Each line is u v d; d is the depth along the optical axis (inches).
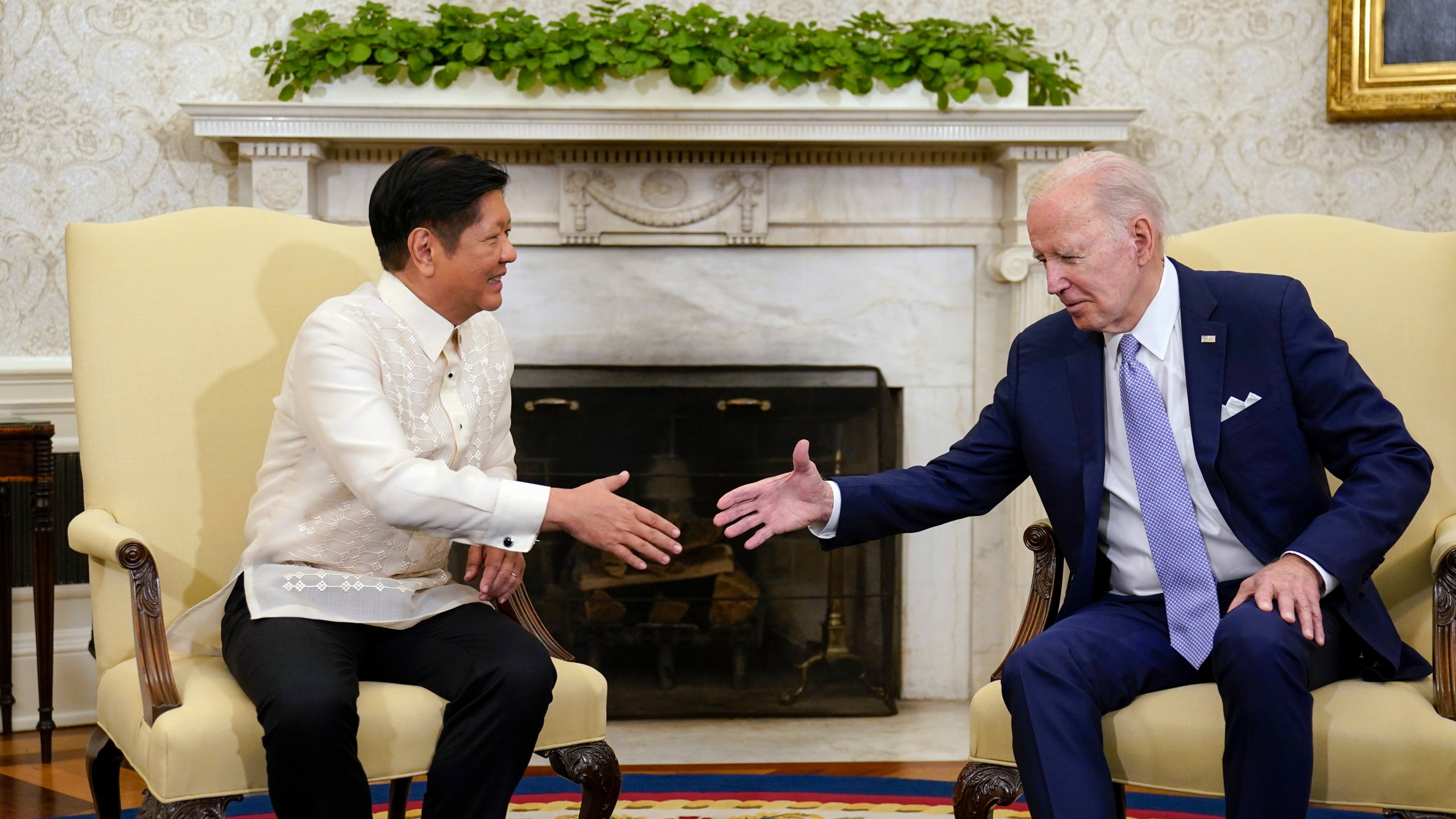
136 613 65.4
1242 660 60.7
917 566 139.9
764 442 132.0
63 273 133.2
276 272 84.3
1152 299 71.9
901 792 108.1
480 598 73.9
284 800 62.4
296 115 123.0
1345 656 68.4
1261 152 140.4
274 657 64.2
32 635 130.6
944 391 138.4
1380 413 68.4
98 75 132.6
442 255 70.7
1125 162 71.0
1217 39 139.7
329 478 69.5
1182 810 103.0
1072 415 73.0
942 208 135.6
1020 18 139.1
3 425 115.6
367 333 69.7
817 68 125.3
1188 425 71.1
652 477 131.0
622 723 132.1
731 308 136.6
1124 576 72.8
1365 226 83.5
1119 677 66.5
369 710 65.0
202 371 80.7
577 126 124.5
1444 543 68.1
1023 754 63.2
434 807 66.2
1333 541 64.2
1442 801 60.3
